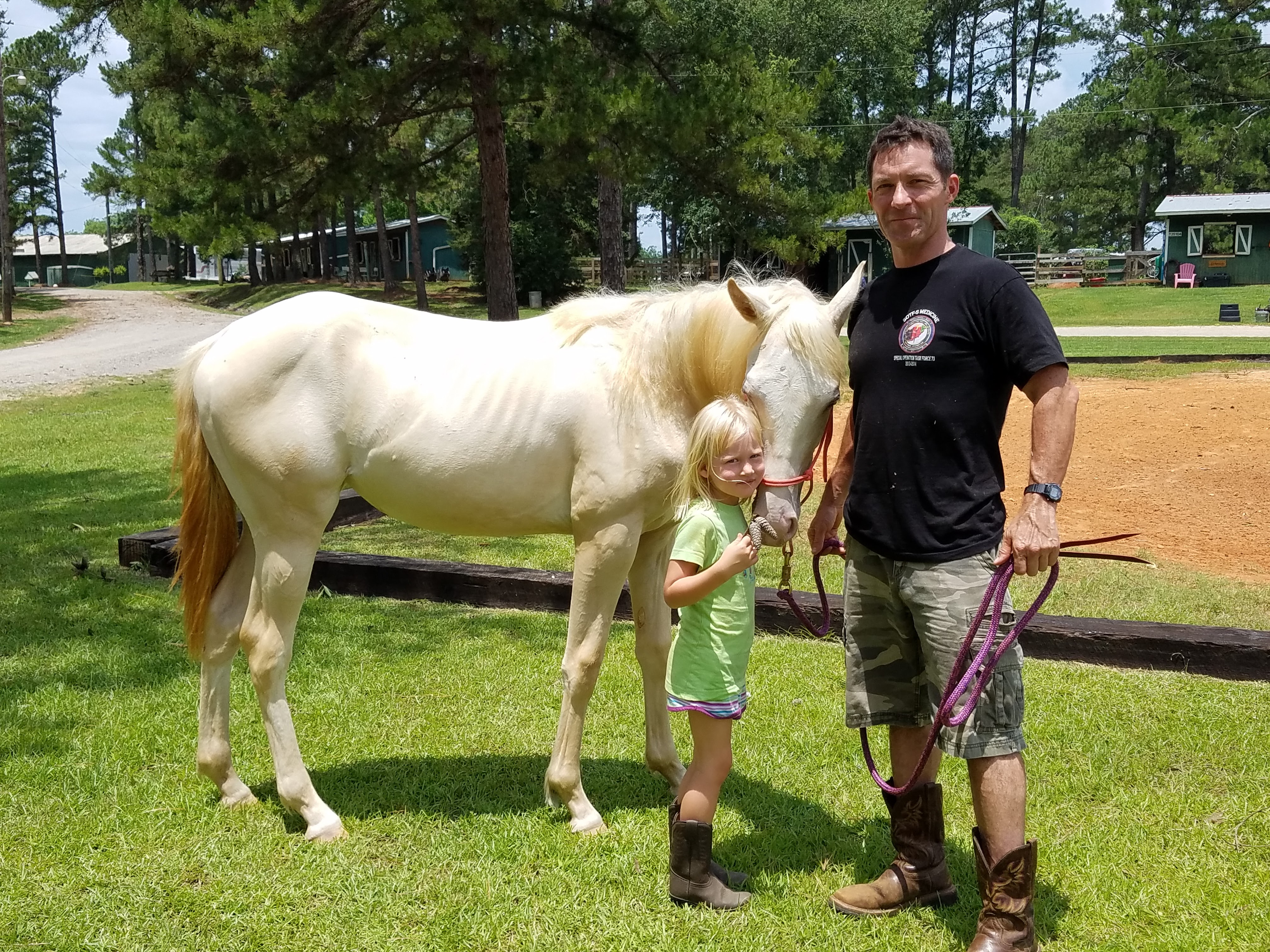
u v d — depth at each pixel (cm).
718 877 271
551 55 1095
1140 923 254
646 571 321
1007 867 231
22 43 3978
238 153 1120
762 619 488
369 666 440
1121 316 2325
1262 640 414
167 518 721
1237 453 828
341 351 297
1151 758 344
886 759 353
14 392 1563
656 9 1263
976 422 239
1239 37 4347
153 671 429
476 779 337
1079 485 766
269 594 301
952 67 5084
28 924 250
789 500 247
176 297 3978
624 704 404
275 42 1116
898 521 245
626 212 4000
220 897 264
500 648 463
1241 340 1702
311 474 295
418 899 265
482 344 307
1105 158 4600
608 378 293
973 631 230
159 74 1199
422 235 4144
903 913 260
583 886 271
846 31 3123
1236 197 3262
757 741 366
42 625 487
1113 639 429
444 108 1227
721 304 280
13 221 5181
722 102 1091
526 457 296
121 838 292
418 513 310
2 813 305
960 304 236
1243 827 298
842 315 256
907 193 238
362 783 333
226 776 315
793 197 1189
